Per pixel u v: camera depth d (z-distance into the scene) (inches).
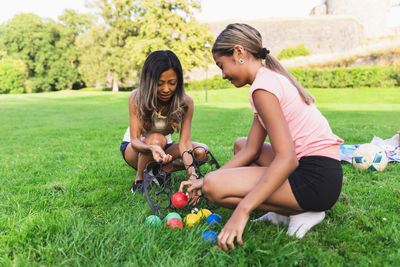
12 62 1318.9
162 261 59.3
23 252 64.7
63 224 73.9
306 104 68.4
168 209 87.6
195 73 1237.7
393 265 59.0
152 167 105.8
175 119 98.6
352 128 275.1
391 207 88.7
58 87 1456.7
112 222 77.0
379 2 1546.5
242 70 67.6
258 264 58.9
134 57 1165.7
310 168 65.5
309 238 68.7
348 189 104.7
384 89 865.5
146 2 1204.5
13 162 155.9
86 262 60.5
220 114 455.5
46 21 1507.1
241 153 77.4
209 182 67.2
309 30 1402.6
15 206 90.4
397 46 996.6
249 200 59.1
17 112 546.6
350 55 1061.8
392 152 152.6
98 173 131.7
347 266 59.2
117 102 776.3
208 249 64.8
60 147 204.7
